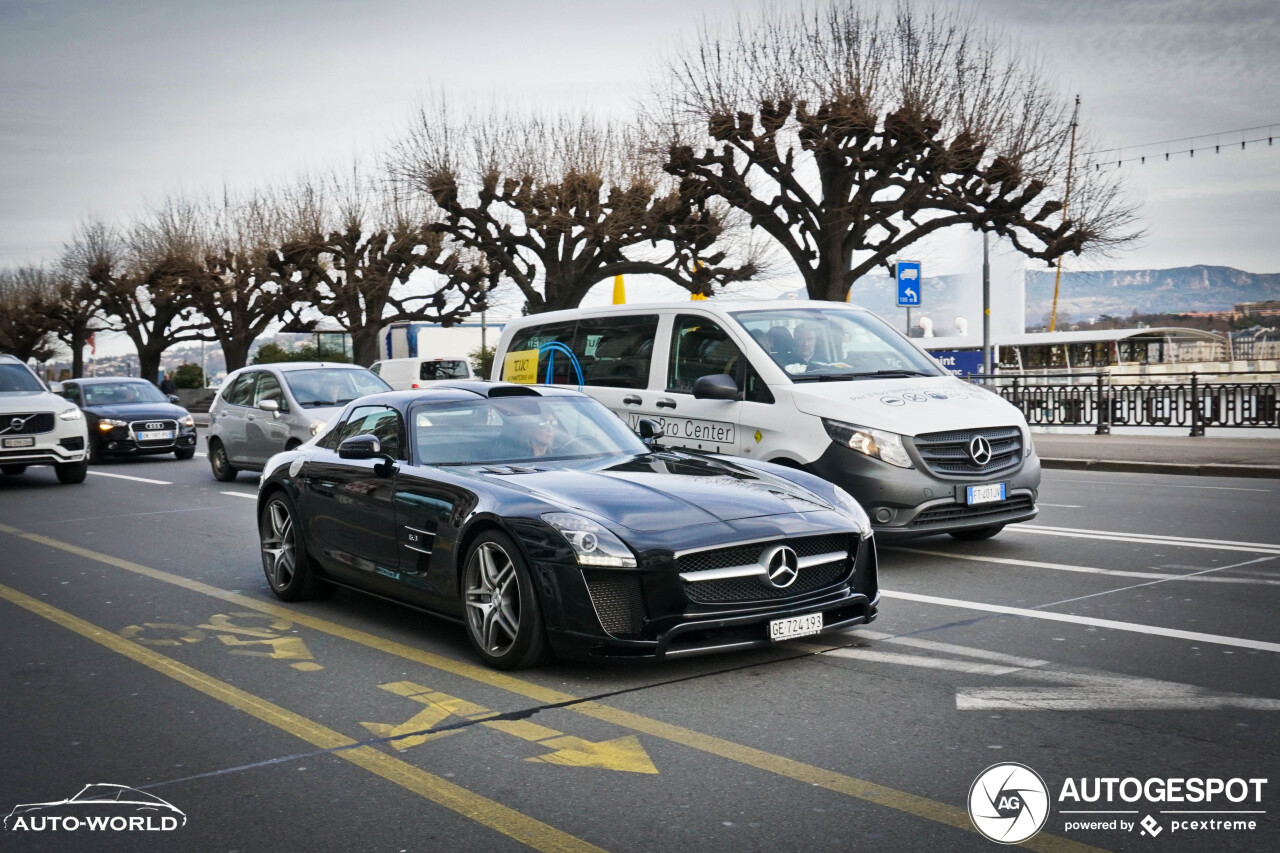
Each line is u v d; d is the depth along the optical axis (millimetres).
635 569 4770
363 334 39875
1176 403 19531
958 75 22109
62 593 7695
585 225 29422
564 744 4164
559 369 10164
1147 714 4309
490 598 5289
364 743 4262
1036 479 7996
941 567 7617
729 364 8523
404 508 5859
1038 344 45219
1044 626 5809
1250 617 5887
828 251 23547
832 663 5184
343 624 6402
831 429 7695
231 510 12281
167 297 46500
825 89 22344
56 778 4004
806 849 3188
